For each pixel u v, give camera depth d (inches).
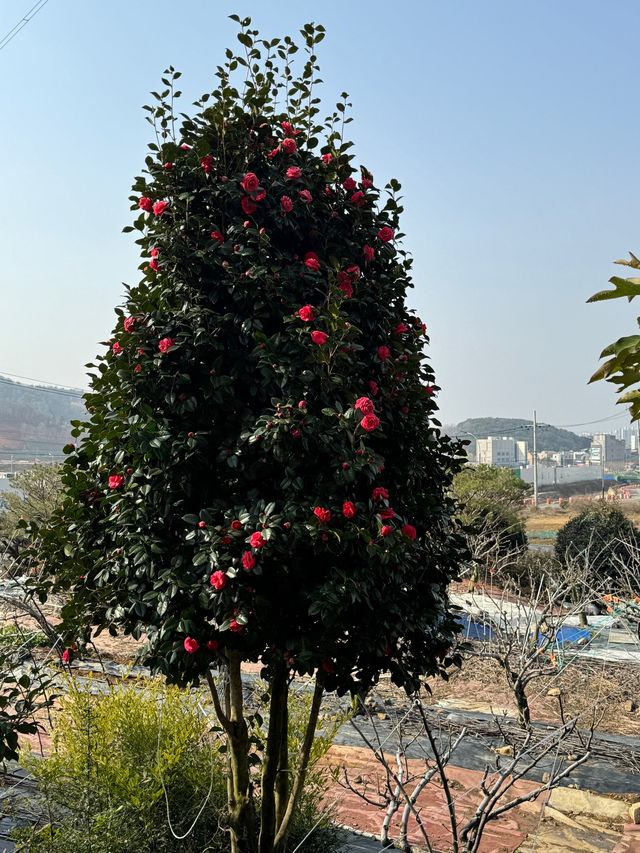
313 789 176.9
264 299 124.4
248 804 142.6
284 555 117.0
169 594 117.3
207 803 155.9
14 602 254.4
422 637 140.3
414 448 142.3
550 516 1646.2
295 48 142.9
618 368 52.1
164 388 123.9
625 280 51.5
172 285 128.4
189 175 129.0
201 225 127.4
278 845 138.8
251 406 129.2
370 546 114.3
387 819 161.6
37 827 156.9
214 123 131.2
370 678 132.1
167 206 127.9
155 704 179.0
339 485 119.9
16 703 163.0
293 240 135.6
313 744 173.3
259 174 134.0
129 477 129.0
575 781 236.4
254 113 133.1
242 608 115.5
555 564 552.7
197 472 125.2
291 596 120.6
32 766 162.7
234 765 142.6
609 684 336.5
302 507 116.1
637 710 311.0
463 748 260.8
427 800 220.8
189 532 120.3
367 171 142.9
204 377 124.6
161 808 151.5
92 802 149.8
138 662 130.6
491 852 188.5
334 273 129.0
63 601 277.1
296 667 120.8
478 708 308.2
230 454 121.5
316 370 120.7
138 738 165.3
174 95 132.5
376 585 124.9
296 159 136.2
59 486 538.9
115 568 128.5
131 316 130.8
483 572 519.2
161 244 125.5
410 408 139.4
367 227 140.3
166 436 120.1
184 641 119.6
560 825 206.2
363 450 118.0
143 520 125.3
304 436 116.7
